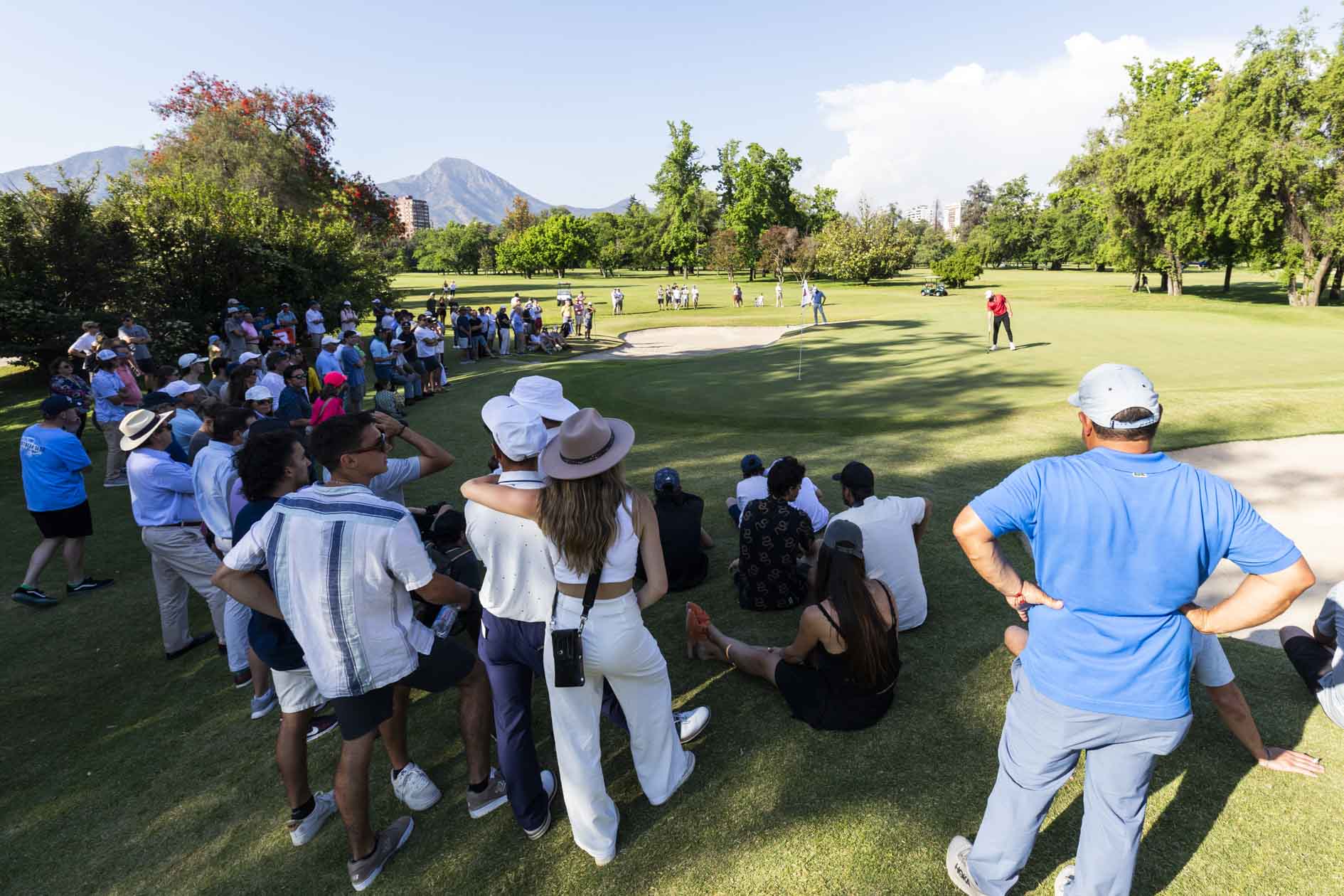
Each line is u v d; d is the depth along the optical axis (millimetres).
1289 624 4145
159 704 4117
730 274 80625
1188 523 1843
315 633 2510
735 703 3623
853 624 3107
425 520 4848
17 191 16484
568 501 2387
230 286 20594
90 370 12406
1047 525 1961
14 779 3508
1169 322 24391
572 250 83938
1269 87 31109
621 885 2596
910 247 64188
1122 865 2053
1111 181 40656
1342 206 31469
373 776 3328
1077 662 1967
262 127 37094
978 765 3045
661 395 12625
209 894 2721
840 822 2793
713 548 5605
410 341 14547
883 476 7117
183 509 4422
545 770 3166
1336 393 9398
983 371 14031
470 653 2947
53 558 6570
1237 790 2797
